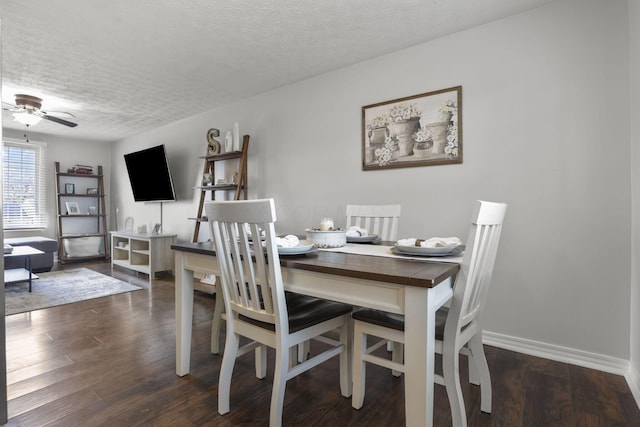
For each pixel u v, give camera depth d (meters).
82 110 4.35
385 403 1.64
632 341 1.87
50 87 3.55
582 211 2.05
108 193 6.52
